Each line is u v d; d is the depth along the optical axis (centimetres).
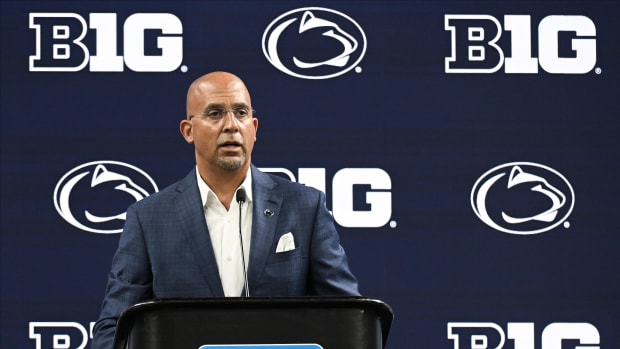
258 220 955
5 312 1340
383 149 1373
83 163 1362
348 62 1383
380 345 768
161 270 945
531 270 1366
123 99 1371
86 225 1355
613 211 1372
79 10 1374
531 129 1377
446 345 1356
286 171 1369
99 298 1351
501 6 1391
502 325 1359
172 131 1371
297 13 1388
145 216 967
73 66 1370
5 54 1366
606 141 1379
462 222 1369
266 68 1379
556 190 1373
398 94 1379
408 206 1370
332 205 1366
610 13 1393
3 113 1359
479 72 1382
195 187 979
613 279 1366
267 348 742
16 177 1354
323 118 1375
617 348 1359
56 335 1343
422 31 1387
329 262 948
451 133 1374
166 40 1375
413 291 1361
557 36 1389
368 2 1390
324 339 747
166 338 736
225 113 941
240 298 741
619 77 1385
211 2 1383
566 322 1359
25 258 1348
